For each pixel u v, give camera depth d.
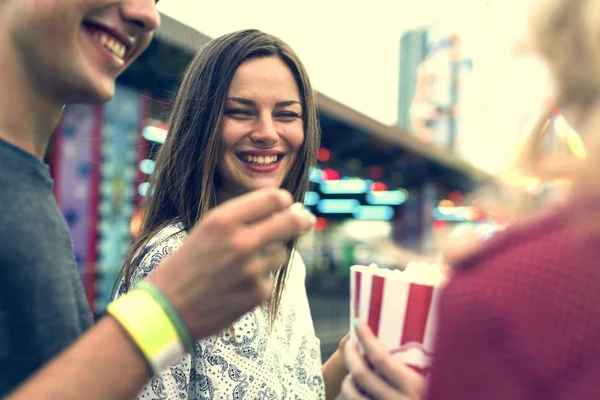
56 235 0.76
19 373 0.68
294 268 1.67
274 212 0.57
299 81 1.63
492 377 0.51
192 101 1.55
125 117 5.67
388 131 11.73
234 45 1.54
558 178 0.58
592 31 0.51
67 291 0.75
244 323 1.33
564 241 0.53
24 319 0.69
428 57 40.53
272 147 1.56
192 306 0.57
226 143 1.54
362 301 0.92
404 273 0.94
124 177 5.70
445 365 0.55
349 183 17.27
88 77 0.75
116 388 0.56
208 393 1.25
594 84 0.52
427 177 16.23
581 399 0.47
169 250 1.33
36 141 0.78
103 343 0.57
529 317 0.51
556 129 0.58
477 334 0.53
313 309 11.85
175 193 1.52
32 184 0.73
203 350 1.25
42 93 0.76
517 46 0.59
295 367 1.52
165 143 1.59
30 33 0.71
